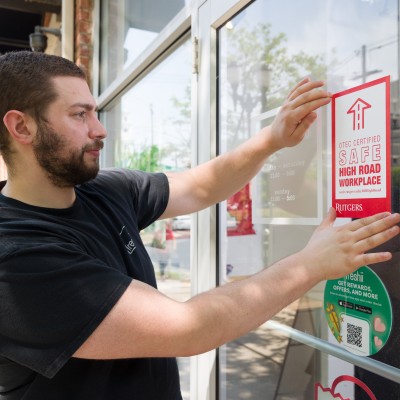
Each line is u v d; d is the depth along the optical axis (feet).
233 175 4.56
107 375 3.27
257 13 5.43
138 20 9.35
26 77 3.33
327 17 4.36
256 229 5.36
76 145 3.42
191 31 6.72
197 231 6.53
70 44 12.89
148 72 8.91
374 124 3.50
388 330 3.60
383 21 3.72
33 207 3.46
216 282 6.17
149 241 8.68
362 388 3.89
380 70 3.75
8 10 16.11
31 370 3.13
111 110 11.39
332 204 3.97
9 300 2.85
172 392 3.74
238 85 5.83
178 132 7.63
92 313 2.79
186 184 4.82
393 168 3.45
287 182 4.83
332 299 4.20
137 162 9.50
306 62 4.68
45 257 2.89
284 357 4.96
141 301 2.84
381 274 3.64
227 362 5.97
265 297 2.85
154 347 2.83
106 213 3.99
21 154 3.48
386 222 2.89
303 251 3.02
